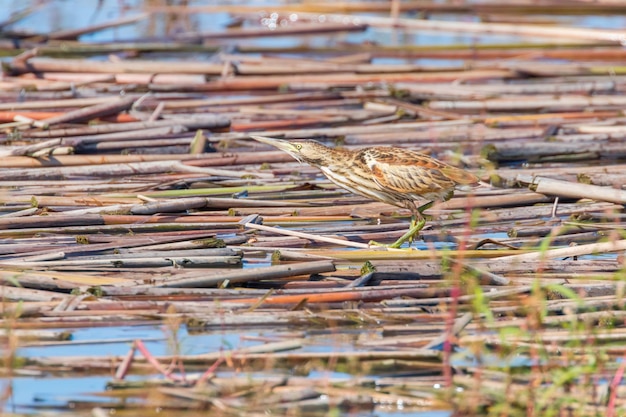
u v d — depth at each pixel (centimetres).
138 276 1058
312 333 955
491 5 2784
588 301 1008
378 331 959
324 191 1393
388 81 1998
